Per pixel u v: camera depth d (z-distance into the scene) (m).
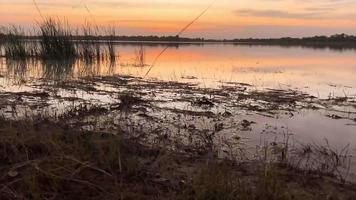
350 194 4.45
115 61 22.73
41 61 21.84
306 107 9.02
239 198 3.91
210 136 6.46
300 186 4.59
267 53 33.34
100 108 8.22
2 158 4.55
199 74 15.54
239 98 9.98
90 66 19.41
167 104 9.12
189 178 4.46
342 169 5.22
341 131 7.10
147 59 24.44
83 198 3.91
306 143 6.32
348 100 9.89
